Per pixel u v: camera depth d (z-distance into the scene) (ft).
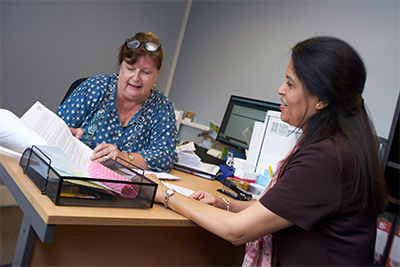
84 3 8.79
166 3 10.85
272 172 5.22
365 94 6.69
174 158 4.91
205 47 10.73
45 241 2.04
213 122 8.95
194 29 11.23
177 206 2.86
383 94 6.39
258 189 4.95
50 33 8.32
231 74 9.73
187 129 10.69
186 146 5.62
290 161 2.78
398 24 6.38
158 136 5.01
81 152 3.42
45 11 8.09
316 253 2.62
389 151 5.01
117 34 9.75
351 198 2.51
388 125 6.21
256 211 2.61
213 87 10.21
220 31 10.34
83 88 4.59
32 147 2.68
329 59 2.60
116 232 3.00
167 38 11.33
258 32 9.19
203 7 11.05
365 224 2.65
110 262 3.01
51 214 2.03
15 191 2.61
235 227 2.60
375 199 2.61
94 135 4.60
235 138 7.68
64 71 8.80
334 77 2.58
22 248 2.35
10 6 7.52
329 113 2.72
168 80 11.82
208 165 5.57
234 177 5.34
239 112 7.88
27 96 8.23
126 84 4.48
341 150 2.50
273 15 8.87
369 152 2.61
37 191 2.41
